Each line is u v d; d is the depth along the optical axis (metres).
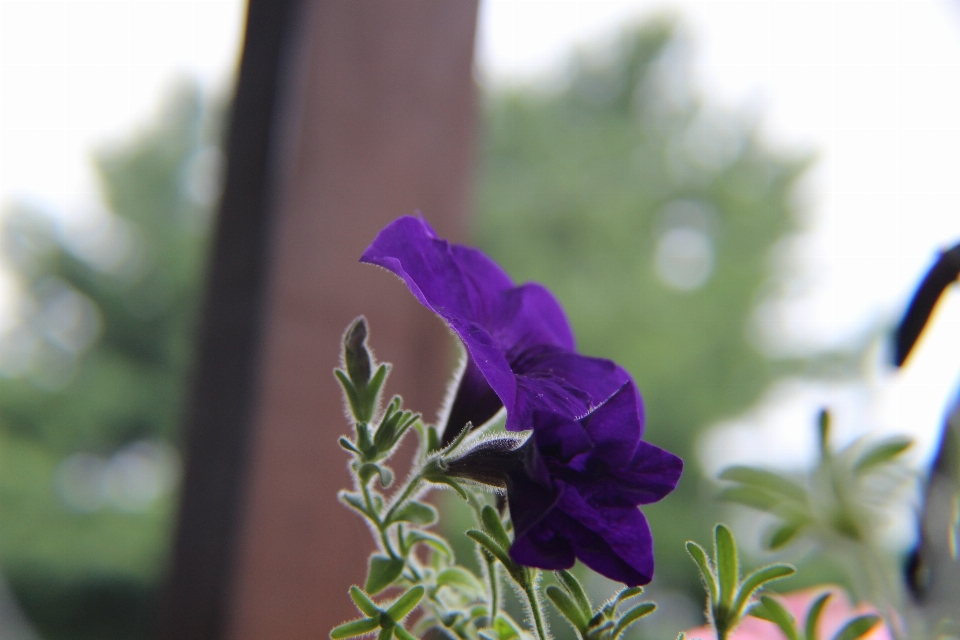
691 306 3.61
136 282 4.01
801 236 3.76
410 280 0.43
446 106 0.75
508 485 0.42
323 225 0.67
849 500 0.43
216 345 0.65
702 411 3.40
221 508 0.62
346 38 0.69
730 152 3.97
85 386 3.83
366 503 0.45
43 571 3.47
